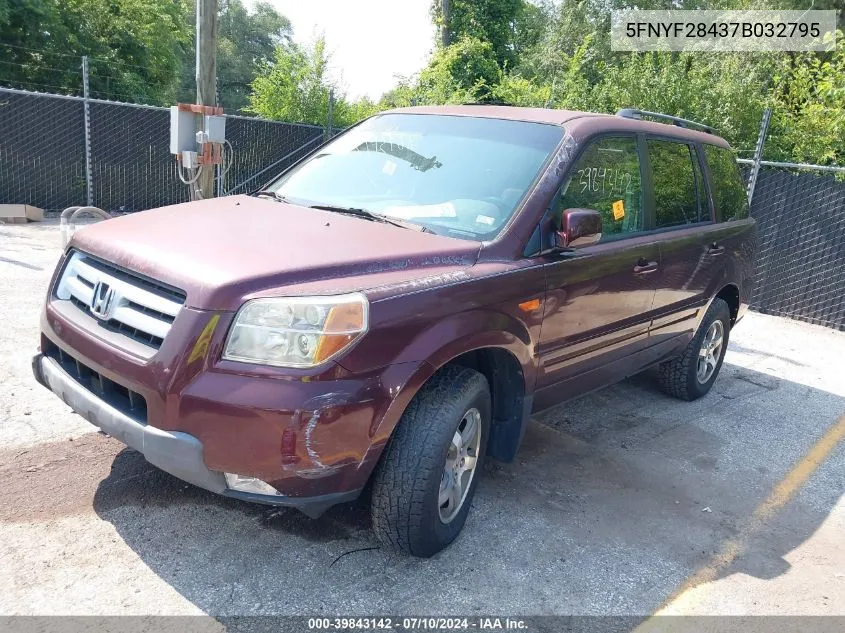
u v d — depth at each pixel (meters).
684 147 5.03
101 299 2.94
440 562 3.18
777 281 9.38
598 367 4.19
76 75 19.86
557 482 4.09
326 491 2.70
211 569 2.96
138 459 3.75
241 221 3.33
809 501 4.22
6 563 2.84
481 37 24.47
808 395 6.27
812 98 12.04
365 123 4.54
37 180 11.84
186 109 6.73
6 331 5.31
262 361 2.56
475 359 3.49
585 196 3.87
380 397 2.70
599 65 14.29
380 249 3.04
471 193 3.64
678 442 4.88
